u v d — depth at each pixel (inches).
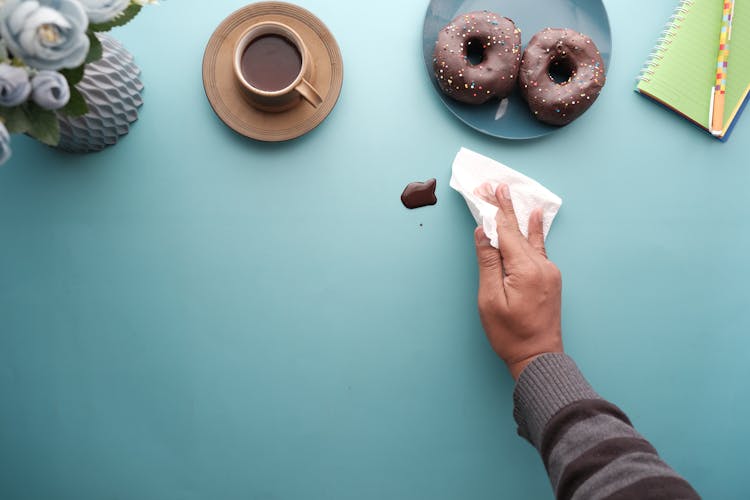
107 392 27.2
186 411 27.5
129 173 26.4
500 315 24.0
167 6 26.0
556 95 24.9
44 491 27.5
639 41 27.5
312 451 27.8
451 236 27.2
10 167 26.1
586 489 18.0
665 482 17.3
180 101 26.3
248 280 27.1
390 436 27.8
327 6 26.6
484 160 26.4
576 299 27.7
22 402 27.0
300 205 26.9
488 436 27.9
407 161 26.9
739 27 27.1
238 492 27.9
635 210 27.7
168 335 27.1
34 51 14.5
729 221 28.0
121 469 27.5
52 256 26.5
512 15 26.6
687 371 28.3
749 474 28.7
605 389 28.0
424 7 26.8
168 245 26.8
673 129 27.6
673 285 28.0
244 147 26.5
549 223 26.8
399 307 27.4
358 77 26.7
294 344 27.4
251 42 24.4
